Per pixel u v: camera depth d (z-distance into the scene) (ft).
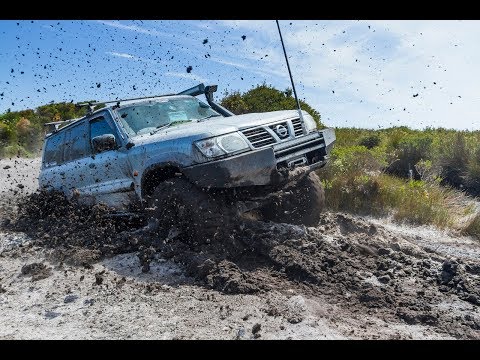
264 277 15.01
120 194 19.69
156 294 13.94
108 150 20.47
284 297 13.51
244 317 12.07
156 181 18.52
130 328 11.64
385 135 58.70
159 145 17.48
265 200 17.94
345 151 35.65
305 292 14.11
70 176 22.81
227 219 16.52
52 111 74.74
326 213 21.89
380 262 16.10
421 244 21.65
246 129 17.16
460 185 36.76
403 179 36.06
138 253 16.92
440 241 22.76
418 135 51.67
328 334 11.25
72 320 12.30
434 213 26.23
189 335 11.16
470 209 27.91
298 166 18.11
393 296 13.71
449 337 11.40
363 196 28.50
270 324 11.76
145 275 15.62
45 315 12.72
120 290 14.29
